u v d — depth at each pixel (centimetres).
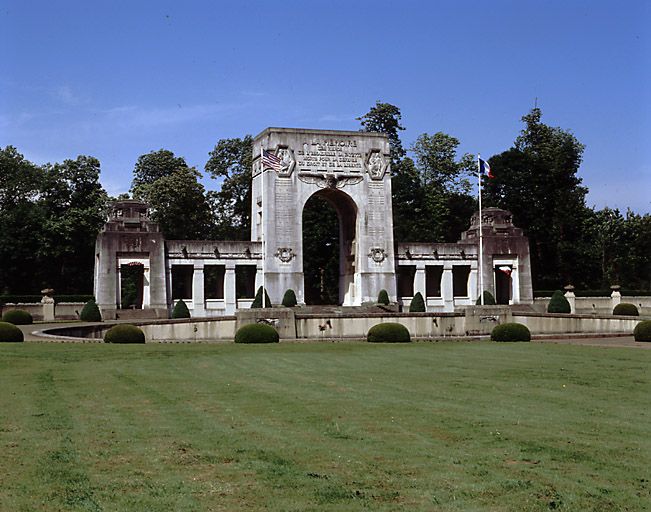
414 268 8331
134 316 7156
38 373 2548
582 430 1684
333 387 2292
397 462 1409
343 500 1198
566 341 4366
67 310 7075
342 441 1562
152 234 7350
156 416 1811
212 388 2253
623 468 1383
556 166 10150
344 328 5028
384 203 7988
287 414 1841
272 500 1196
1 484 1261
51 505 1162
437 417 1812
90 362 2900
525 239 8650
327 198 8256
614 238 10794
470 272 8506
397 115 10719
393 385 2347
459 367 2861
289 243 7656
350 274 8181
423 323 5241
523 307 8319
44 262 9188
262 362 2997
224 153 10688
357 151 7950
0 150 9794
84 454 1448
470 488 1259
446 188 11112
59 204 9456
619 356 3297
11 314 5838
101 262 7200
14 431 1636
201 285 7544
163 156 10856
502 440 1581
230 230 10700
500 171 10194
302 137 7781
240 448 1500
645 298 8788
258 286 7706
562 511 1161
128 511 1142
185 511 1145
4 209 9719
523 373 2670
